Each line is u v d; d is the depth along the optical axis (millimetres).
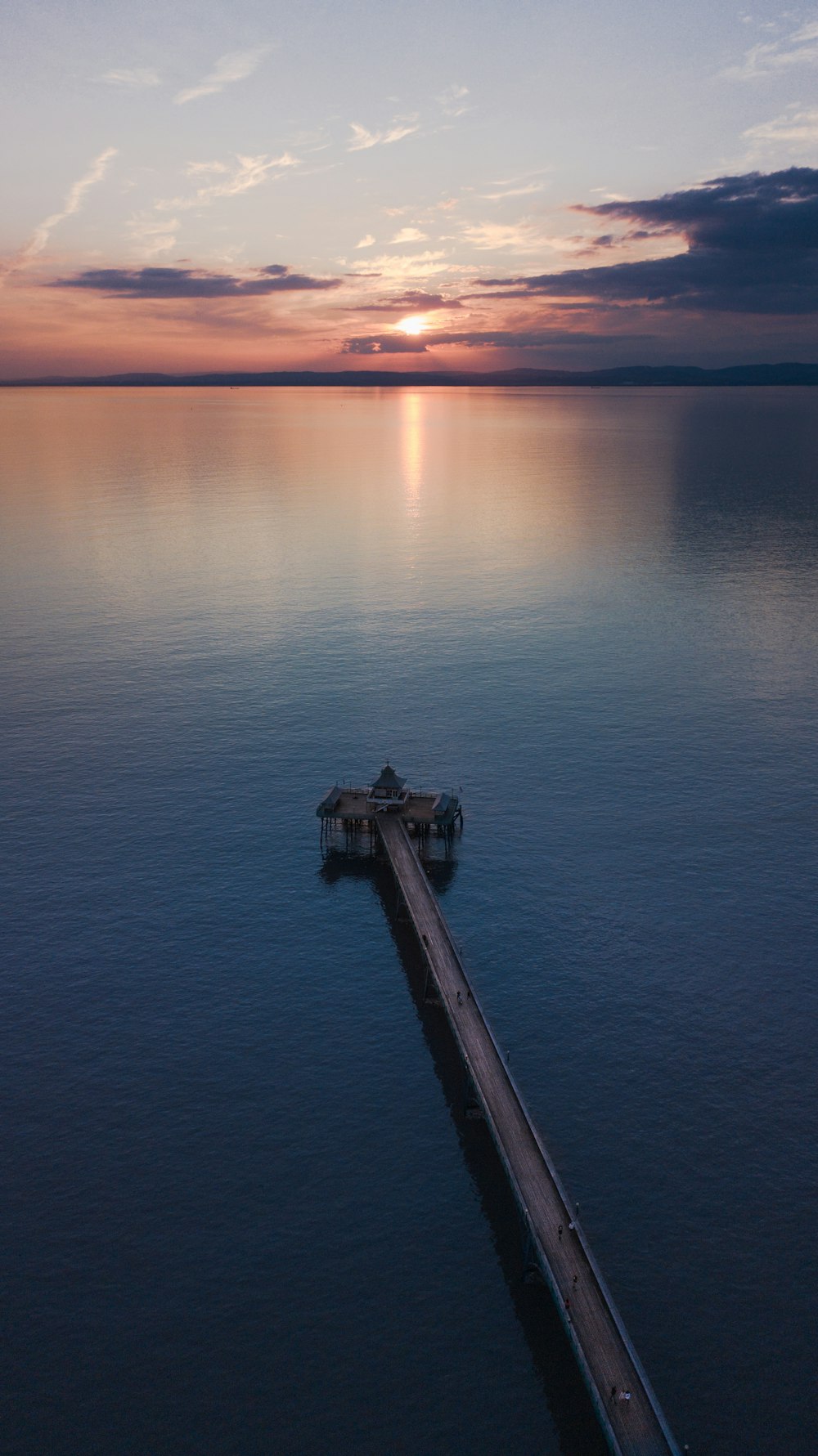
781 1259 48844
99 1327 45344
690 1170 54000
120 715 115312
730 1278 47875
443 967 69438
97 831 90125
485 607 159375
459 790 97500
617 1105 58500
